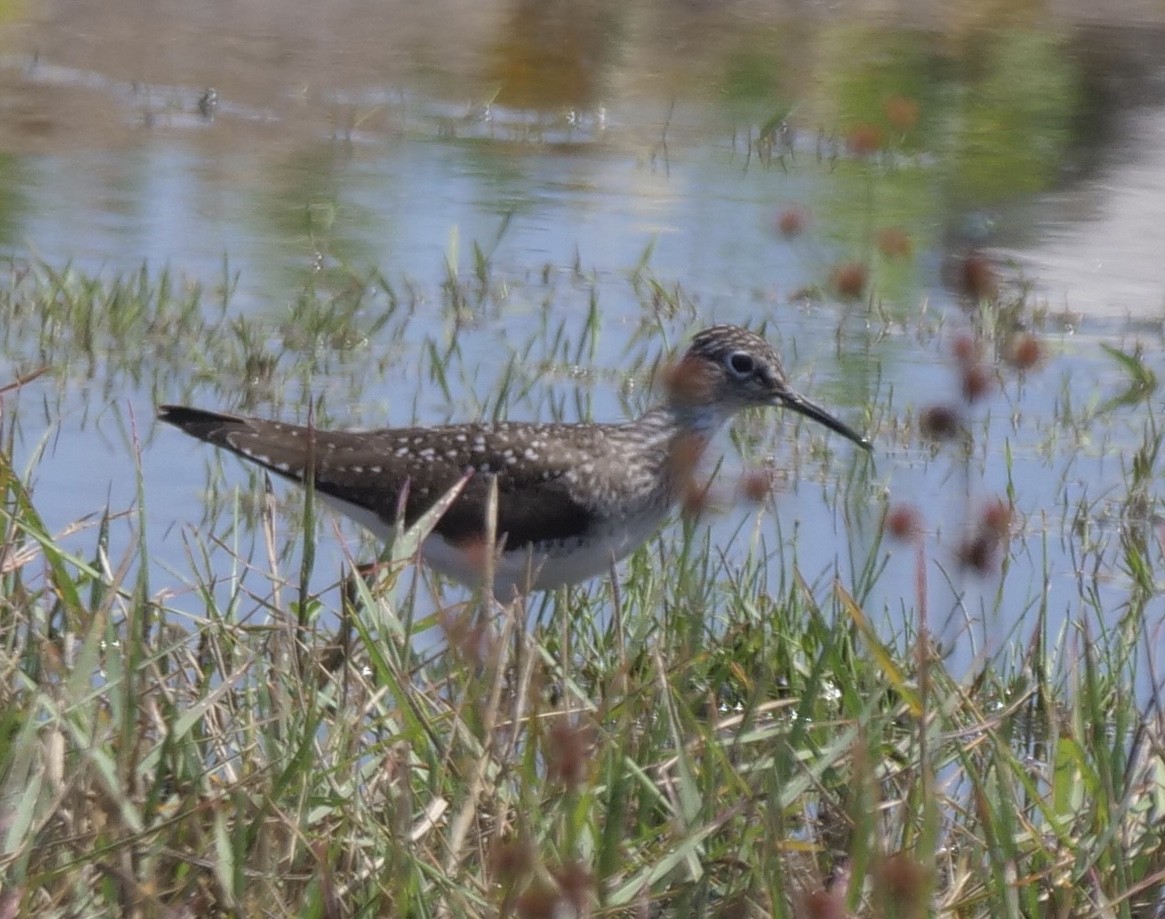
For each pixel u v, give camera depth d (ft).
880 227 68.18
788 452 48.80
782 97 89.86
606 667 33.24
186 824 24.07
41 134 74.38
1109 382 54.65
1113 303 62.03
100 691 24.73
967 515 34.71
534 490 36.37
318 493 36.65
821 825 27.14
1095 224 71.20
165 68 86.28
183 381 50.55
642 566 37.88
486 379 52.08
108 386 49.93
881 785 27.78
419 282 60.44
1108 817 25.91
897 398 52.54
